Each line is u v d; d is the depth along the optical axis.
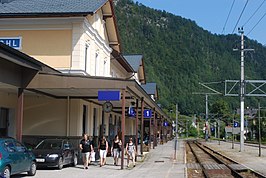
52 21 24.95
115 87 19.06
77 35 24.84
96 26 28.33
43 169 19.44
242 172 21.77
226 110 114.69
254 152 42.34
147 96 26.77
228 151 44.56
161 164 24.05
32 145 25.09
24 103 25.73
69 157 20.56
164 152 36.62
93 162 23.23
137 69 49.31
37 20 24.97
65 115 25.34
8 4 26.33
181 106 127.94
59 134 25.28
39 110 25.61
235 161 28.66
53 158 18.97
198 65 128.25
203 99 128.50
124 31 149.75
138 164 23.72
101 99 18.98
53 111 25.48
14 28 25.31
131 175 17.58
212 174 20.08
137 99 26.53
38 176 16.52
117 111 37.94
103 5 27.92
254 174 20.38
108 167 21.02
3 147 13.91
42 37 25.16
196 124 129.12
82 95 24.16
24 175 16.70
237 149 49.47
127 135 47.78
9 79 17.08
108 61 33.03
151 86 62.06
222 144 68.19
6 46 14.05
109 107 23.11
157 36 152.62
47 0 26.92
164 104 121.00
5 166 13.62
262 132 85.00
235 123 78.88
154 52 141.12
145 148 37.34
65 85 18.66
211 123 123.75
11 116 24.67
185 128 128.12
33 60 16.73
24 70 18.41
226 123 111.94
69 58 24.81
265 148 52.28
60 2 26.48
